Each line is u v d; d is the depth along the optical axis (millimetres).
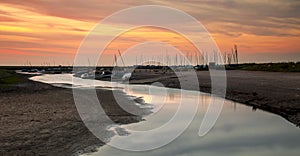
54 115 22750
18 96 35375
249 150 16078
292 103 30719
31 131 17703
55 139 16312
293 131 20766
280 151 15883
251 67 119875
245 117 26234
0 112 23500
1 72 81188
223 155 15125
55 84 59312
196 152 15586
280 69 99500
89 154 14359
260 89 43469
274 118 25688
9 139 15891
